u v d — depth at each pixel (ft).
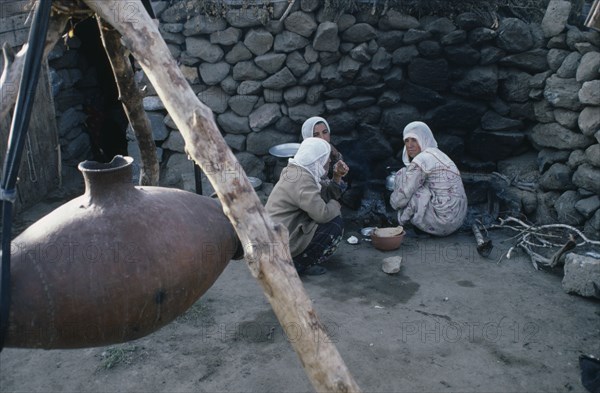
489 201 16.35
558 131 15.79
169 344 10.47
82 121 20.51
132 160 5.84
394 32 16.71
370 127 17.33
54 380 9.45
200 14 16.61
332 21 16.56
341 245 15.12
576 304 11.89
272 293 5.22
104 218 5.24
